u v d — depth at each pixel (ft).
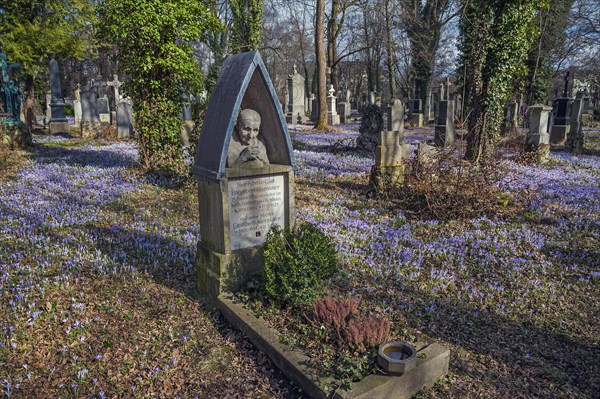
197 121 32.53
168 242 22.68
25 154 50.57
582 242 24.66
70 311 15.60
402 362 11.19
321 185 37.86
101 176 38.01
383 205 31.35
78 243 22.00
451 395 11.94
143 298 16.89
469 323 16.03
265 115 16.72
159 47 36.09
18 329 14.25
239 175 15.49
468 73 49.16
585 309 17.49
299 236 15.52
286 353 12.53
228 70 16.07
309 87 207.51
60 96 78.79
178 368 12.91
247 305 15.21
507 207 30.37
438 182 28.78
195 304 16.58
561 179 41.24
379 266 20.57
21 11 81.76
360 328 12.74
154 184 35.47
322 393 10.98
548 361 13.91
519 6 44.16
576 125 61.87
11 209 27.37
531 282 19.39
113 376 12.42
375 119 56.90
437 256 22.34
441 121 61.00
